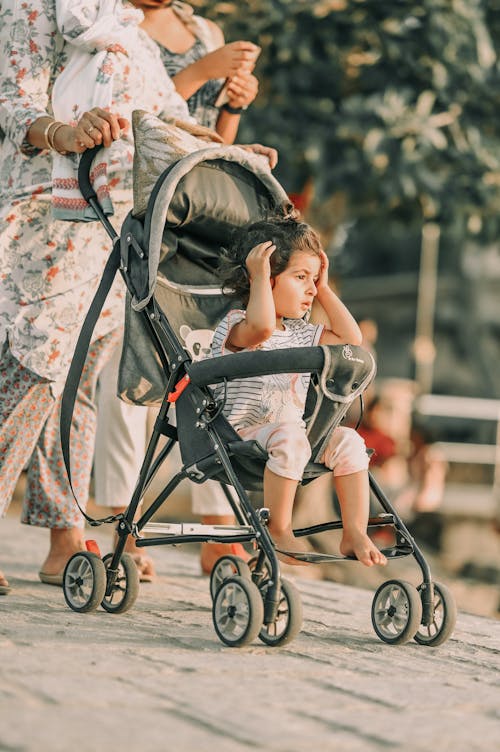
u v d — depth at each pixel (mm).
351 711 3311
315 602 5605
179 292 5008
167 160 4906
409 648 4406
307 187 10875
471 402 18562
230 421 4516
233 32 9781
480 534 13969
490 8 10391
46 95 5332
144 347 4781
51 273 5262
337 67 10016
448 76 9992
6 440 5246
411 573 11273
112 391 5992
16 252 5230
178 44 6016
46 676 3455
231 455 4328
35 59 5254
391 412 13617
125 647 4027
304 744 2945
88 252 5359
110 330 5488
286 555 4129
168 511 13141
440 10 9789
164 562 6961
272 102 10180
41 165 5277
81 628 4371
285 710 3266
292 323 4887
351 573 10281
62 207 5070
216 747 2867
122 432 6027
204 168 5000
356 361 4254
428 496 12758
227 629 4211
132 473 6090
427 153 10117
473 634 4883
